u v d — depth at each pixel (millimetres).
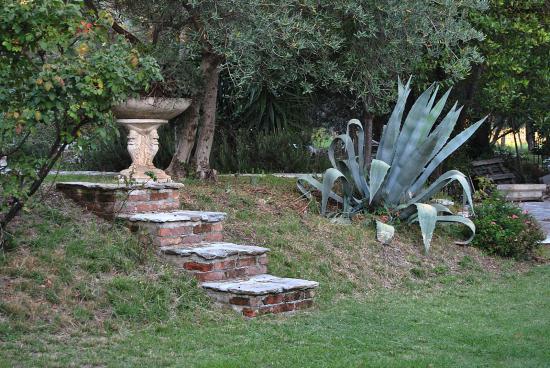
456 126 17266
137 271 7355
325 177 10664
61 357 5531
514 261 11242
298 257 8930
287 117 14688
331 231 9906
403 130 10922
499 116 21547
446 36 11164
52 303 6477
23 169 6578
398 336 6770
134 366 5457
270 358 5836
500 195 12508
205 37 9586
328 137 17578
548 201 20297
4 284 6488
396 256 9945
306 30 9711
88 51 6781
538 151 23641
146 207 8273
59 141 6781
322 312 7578
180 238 7984
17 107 6355
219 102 14320
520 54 14727
